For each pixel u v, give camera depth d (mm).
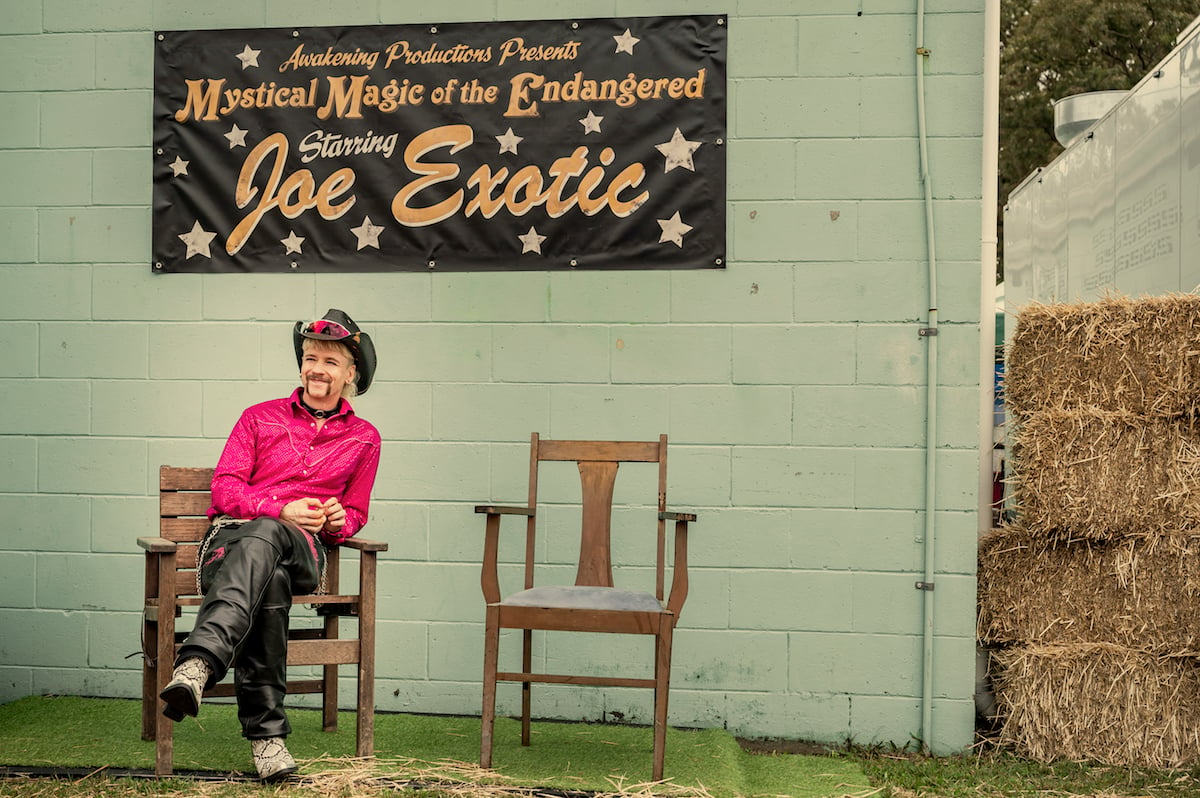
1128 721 3801
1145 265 5512
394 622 4285
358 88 4332
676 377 4199
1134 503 3840
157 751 3338
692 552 4176
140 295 4398
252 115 4367
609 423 4223
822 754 3990
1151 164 5438
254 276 4359
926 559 4055
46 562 4395
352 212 4328
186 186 4387
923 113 4086
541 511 4242
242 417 3766
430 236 4297
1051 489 3887
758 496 4160
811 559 4133
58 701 4273
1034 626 3980
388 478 4289
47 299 4426
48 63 4438
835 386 4137
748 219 4180
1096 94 7125
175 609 3564
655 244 4215
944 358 4082
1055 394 3980
